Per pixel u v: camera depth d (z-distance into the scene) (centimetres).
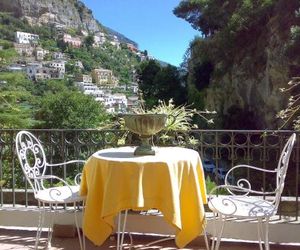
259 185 566
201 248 313
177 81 2108
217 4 1773
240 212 250
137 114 271
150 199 250
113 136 349
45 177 298
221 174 411
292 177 550
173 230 329
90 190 265
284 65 1176
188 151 295
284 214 333
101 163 261
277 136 321
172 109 367
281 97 1215
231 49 1549
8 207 364
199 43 1828
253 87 1418
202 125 1191
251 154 335
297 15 1109
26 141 329
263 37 1371
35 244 308
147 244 321
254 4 1459
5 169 441
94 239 265
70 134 351
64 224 342
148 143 286
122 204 249
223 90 1602
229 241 324
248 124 1510
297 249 310
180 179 262
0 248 315
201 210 267
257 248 312
